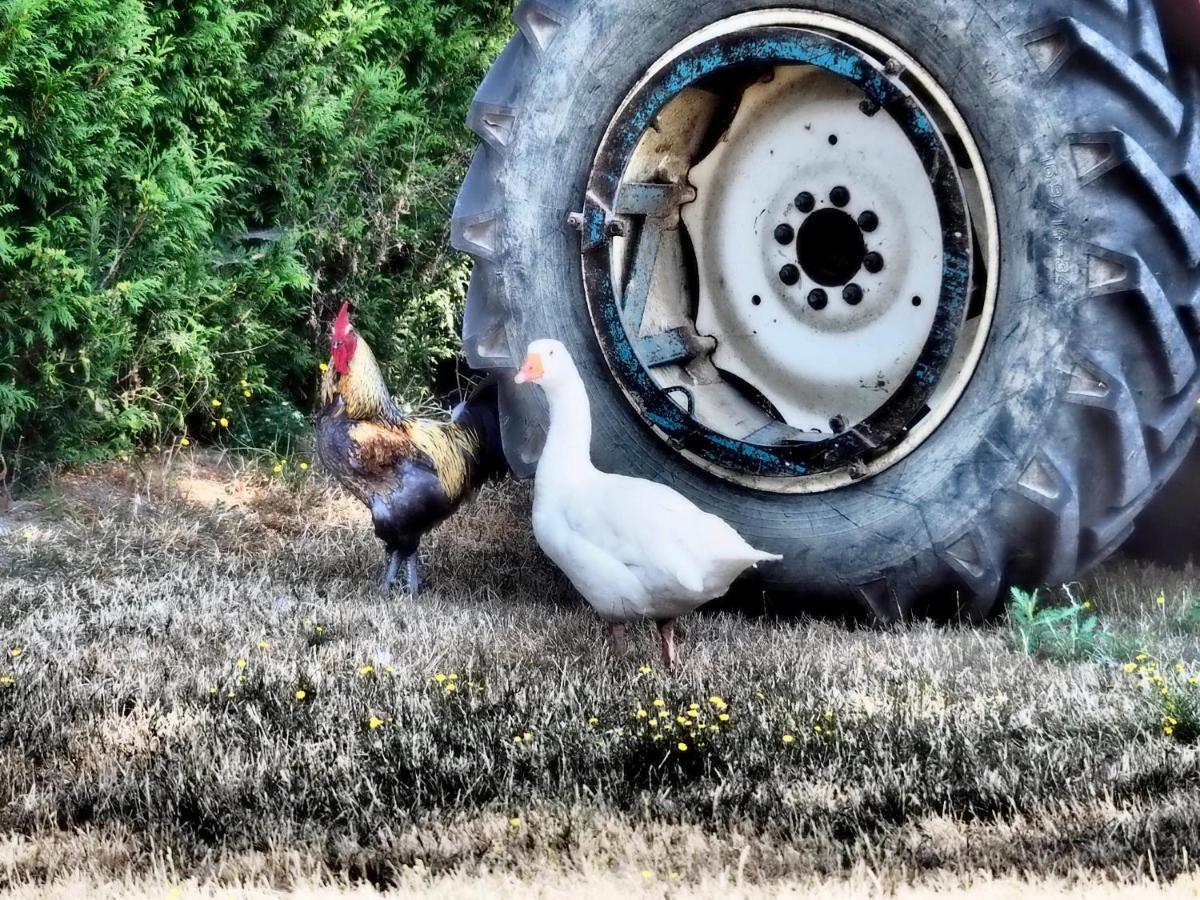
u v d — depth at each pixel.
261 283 7.88
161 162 7.21
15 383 7.07
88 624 5.42
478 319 5.85
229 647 5.12
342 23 8.32
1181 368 4.92
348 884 3.28
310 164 8.20
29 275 6.80
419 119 8.59
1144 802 3.65
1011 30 4.88
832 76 5.46
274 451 7.93
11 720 4.30
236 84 7.66
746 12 5.34
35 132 6.70
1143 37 4.83
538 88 5.63
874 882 3.24
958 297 4.95
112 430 7.52
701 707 4.37
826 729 4.18
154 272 7.37
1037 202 4.90
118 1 6.93
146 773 3.91
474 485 6.25
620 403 5.61
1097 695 4.39
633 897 3.18
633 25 5.51
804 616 5.54
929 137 4.93
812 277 5.63
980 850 3.39
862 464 5.21
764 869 3.34
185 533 6.76
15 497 7.03
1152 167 4.77
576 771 3.93
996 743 4.02
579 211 5.63
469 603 5.94
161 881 3.32
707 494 5.46
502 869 3.35
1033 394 4.96
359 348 5.88
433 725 4.26
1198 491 5.90
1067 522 4.99
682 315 5.87
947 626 5.36
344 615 5.53
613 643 5.11
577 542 4.89
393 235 8.48
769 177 5.66
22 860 3.44
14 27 6.38
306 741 4.13
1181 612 5.38
